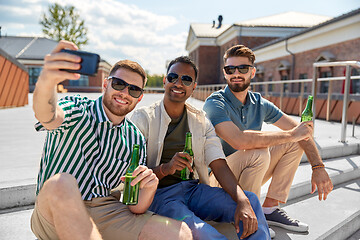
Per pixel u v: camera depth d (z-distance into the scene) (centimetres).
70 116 144
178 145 202
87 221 129
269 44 1856
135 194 158
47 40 3234
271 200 229
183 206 176
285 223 225
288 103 1012
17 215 209
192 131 203
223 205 180
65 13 3142
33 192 225
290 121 255
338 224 240
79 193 132
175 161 179
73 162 148
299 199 293
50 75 108
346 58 1265
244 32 2373
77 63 107
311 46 1497
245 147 209
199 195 190
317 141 423
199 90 2044
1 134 480
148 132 196
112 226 155
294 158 223
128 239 153
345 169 348
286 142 216
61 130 143
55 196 126
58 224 126
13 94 1080
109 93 153
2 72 959
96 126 155
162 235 150
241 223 167
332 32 1334
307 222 242
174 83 193
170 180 202
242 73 227
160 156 197
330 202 287
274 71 1883
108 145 157
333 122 747
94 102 160
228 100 236
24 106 1190
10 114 819
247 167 212
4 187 214
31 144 397
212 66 3012
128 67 153
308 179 310
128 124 172
